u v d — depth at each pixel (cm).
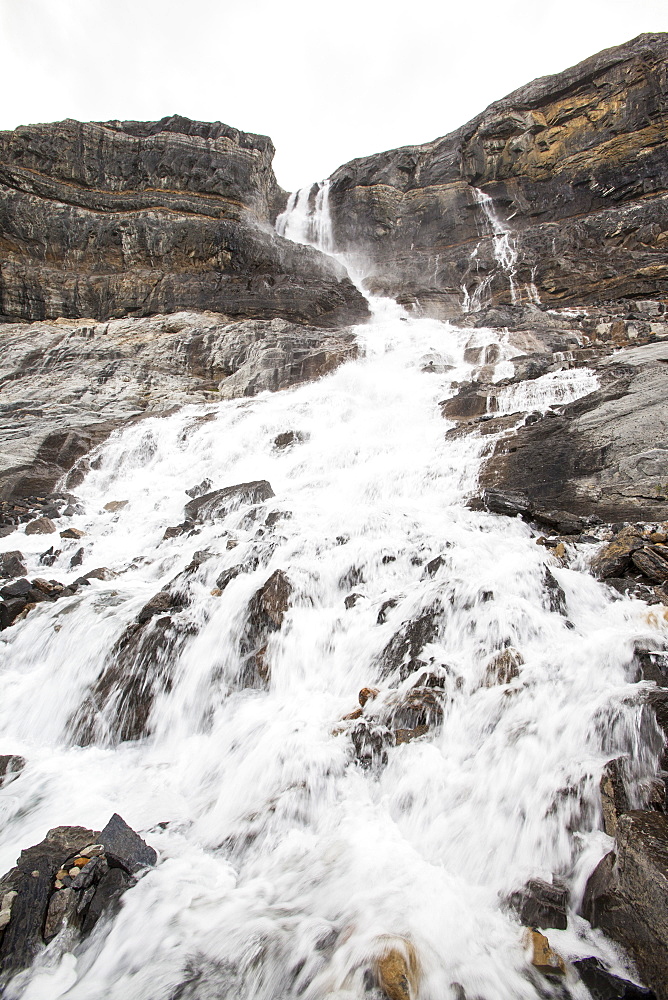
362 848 347
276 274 2358
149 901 327
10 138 2395
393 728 434
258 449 1268
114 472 1363
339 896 312
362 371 1551
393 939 263
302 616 590
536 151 2688
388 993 239
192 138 2639
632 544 651
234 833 381
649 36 2481
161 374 1812
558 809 334
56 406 1609
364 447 1120
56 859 346
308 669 548
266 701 521
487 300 2405
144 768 483
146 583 812
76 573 880
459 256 2656
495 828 344
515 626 498
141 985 282
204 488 1162
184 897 330
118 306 2256
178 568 823
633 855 278
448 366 1472
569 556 676
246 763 441
